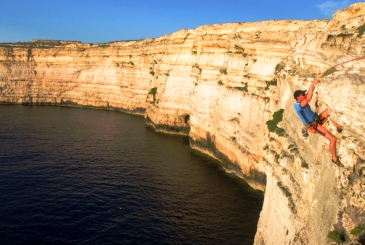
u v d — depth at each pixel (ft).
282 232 53.62
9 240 75.61
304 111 31.01
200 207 94.58
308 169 49.24
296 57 81.41
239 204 96.58
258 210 92.99
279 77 90.74
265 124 102.42
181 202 97.45
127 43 295.69
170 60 206.49
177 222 86.17
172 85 197.88
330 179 38.32
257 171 106.73
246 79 129.18
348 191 33.71
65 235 78.64
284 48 116.57
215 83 150.61
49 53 320.91
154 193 103.45
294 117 65.26
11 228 80.38
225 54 147.95
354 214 32.55
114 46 295.48
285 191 56.24
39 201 94.79
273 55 120.37
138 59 267.18
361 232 31.30
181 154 148.87
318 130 32.27
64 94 318.45
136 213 90.17
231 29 149.28
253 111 112.78
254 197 101.40
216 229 83.25
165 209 92.89
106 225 83.66
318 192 42.29
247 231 82.43
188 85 186.19
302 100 30.99
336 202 35.19
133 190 105.19
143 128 207.72
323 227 37.29
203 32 167.43
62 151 146.20
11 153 140.15
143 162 134.82
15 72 317.22
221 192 104.99
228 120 130.82
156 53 236.63
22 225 81.87
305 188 48.93
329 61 59.93
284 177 58.59
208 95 153.89
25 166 124.06
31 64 322.96
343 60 50.29
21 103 313.53
